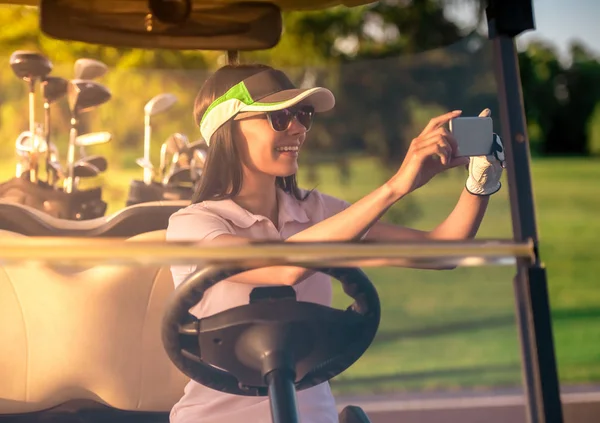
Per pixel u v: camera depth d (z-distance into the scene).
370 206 1.42
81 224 1.66
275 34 1.54
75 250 1.25
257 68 1.59
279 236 1.76
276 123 1.55
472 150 1.41
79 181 1.66
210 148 1.70
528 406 1.29
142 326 1.75
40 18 1.43
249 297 1.42
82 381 1.78
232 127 1.65
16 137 1.57
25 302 1.80
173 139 1.69
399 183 1.43
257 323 1.42
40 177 1.63
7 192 1.61
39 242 1.25
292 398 1.40
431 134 1.42
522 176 1.38
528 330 1.31
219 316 1.42
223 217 1.74
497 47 1.41
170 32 1.51
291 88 1.56
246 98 1.59
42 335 1.80
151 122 1.65
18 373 1.81
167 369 1.75
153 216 1.73
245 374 1.46
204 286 1.39
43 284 1.79
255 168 1.70
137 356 1.76
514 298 1.34
